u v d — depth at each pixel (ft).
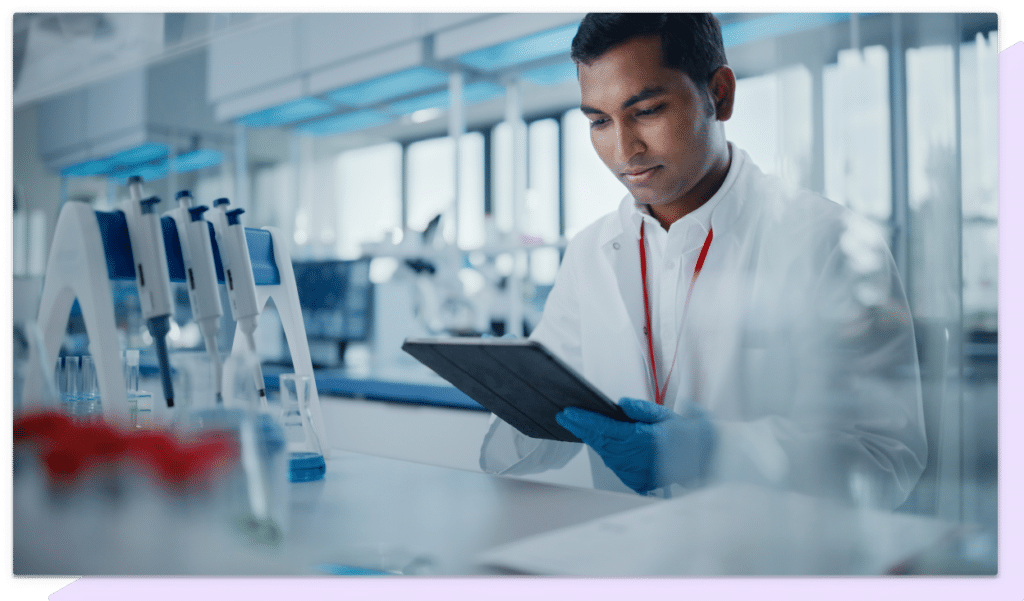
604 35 5.39
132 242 3.51
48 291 3.57
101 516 2.60
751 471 3.71
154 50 14.43
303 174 17.08
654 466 3.94
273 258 4.35
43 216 17.44
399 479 3.62
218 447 2.55
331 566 2.43
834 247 4.44
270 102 11.85
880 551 2.98
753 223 5.48
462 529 2.81
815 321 4.36
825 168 4.58
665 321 5.78
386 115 12.55
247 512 2.53
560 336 6.64
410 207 16.57
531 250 10.21
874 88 4.46
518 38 8.57
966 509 4.15
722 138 5.76
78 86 16.70
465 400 8.26
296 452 3.61
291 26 11.30
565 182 14.49
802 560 2.90
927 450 4.34
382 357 11.01
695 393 5.39
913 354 4.27
